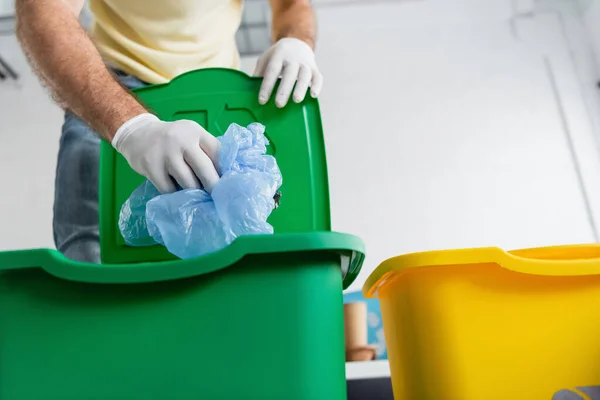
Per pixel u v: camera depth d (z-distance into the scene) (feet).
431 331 1.63
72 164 2.73
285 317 1.46
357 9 8.46
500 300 1.63
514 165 7.42
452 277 1.64
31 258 1.52
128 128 2.17
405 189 7.31
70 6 2.88
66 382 1.46
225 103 2.54
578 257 1.98
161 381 1.44
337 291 1.53
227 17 3.50
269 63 2.63
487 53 8.20
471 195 7.25
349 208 7.22
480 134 7.64
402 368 1.75
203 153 1.98
